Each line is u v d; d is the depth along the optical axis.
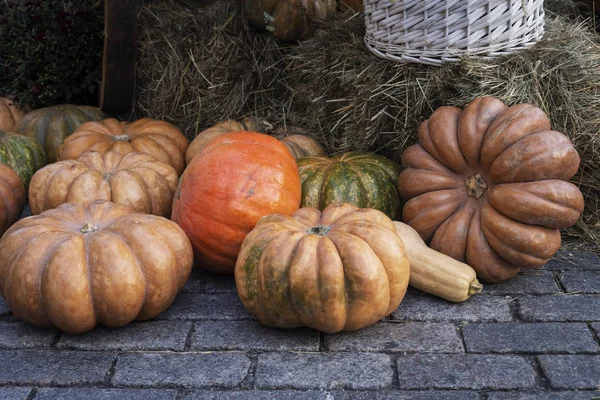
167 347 2.95
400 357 2.86
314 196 3.84
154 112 5.26
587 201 3.92
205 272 3.69
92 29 5.26
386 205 3.87
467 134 3.49
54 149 5.05
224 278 3.62
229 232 3.37
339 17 4.82
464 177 3.57
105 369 2.80
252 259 3.00
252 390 2.66
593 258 3.72
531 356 2.85
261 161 3.46
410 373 2.74
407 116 4.03
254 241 3.03
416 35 3.89
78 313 2.90
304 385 2.68
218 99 5.11
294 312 2.95
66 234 3.04
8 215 3.92
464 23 3.77
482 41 3.81
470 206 3.53
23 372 2.79
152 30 5.11
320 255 2.84
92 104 5.68
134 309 2.99
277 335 3.04
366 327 3.09
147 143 4.53
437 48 3.86
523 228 3.32
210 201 3.38
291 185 3.51
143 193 3.79
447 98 3.87
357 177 3.86
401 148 4.15
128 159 4.06
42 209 3.82
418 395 2.61
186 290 3.49
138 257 3.02
